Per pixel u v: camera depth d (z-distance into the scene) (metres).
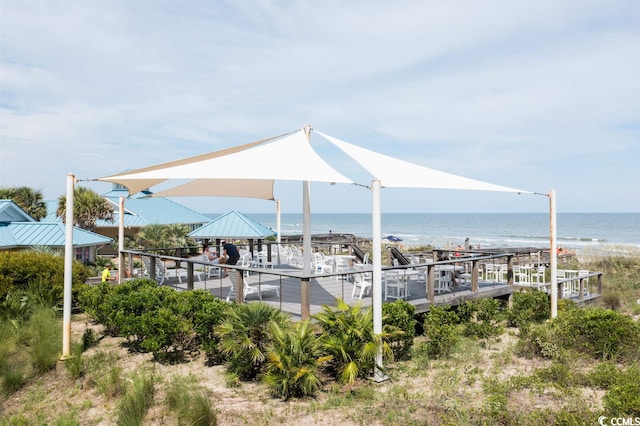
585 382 6.57
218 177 7.45
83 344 8.70
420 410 5.64
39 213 27.61
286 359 6.30
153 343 7.74
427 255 16.53
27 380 7.36
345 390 6.54
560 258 28.08
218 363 7.89
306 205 10.48
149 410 5.92
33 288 11.55
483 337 9.47
